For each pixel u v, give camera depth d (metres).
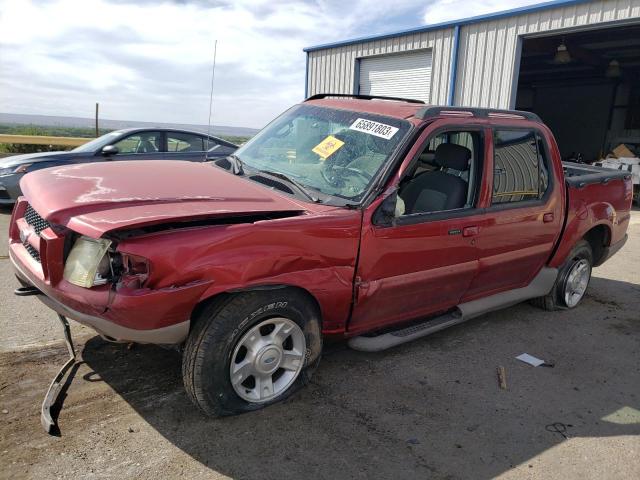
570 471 2.80
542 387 3.70
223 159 4.18
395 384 3.58
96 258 2.65
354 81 15.10
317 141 3.89
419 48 13.10
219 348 2.81
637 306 5.55
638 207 12.70
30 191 3.21
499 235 4.08
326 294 3.15
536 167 4.41
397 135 3.53
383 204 3.27
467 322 4.82
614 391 3.72
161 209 2.76
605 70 18.30
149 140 8.75
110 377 3.38
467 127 3.83
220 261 2.70
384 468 2.71
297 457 2.74
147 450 2.71
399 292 3.55
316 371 3.67
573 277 5.21
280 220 2.92
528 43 14.30
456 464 2.79
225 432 2.90
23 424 2.84
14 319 4.16
